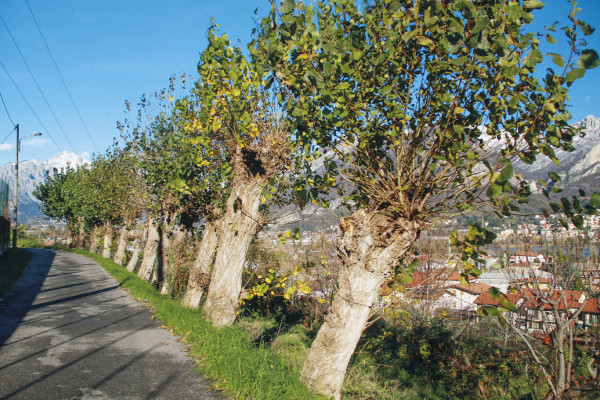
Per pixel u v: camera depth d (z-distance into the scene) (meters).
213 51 6.36
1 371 5.21
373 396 6.83
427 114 4.66
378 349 11.43
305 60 4.62
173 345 6.87
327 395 5.03
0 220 23.88
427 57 4.49
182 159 11.43
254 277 13.28
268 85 4.96
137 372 5.46
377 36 4.71
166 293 13.78
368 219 5.14
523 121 3.98
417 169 5.05
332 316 5.24
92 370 5.45
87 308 9.95
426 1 4.00
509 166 3.16
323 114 4.78
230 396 4.76
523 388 9.53
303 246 10.61
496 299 3.79
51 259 27.97
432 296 12.72
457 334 11.71
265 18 5.01
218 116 7.63
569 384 6.76
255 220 8.41
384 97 4.70
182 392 4.83
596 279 6.72
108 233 33.34
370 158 5.17
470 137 4.41
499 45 3.83
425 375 10.35
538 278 7.55
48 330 7.48
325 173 5.07
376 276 5.05
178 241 14.94
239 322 10.34
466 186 4.36
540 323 8.33
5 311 8.97
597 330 7.15
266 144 8.11
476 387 9.64
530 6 3.73
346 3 4.76
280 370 5.38
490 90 4.07
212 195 11.39
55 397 4.50
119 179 18.62
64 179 48.88
